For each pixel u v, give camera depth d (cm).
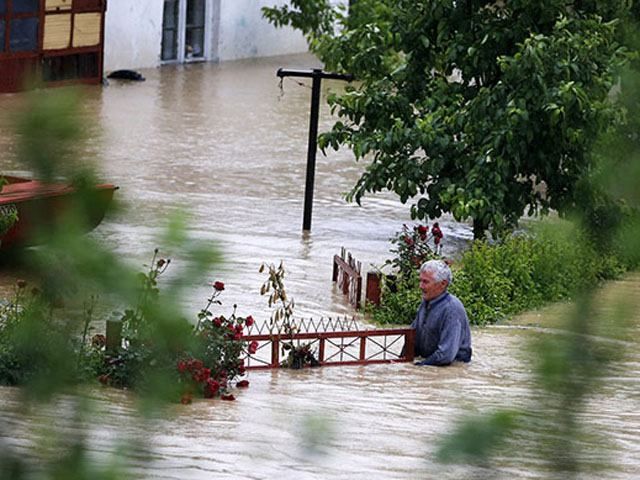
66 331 405
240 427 1480
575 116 3669
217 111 6725
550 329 415
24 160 371
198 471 1018
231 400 1920
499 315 3097
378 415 1738
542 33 3919
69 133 373
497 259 3266
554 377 384
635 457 962
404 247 3244
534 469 394
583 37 3753
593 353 384
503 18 3972
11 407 406
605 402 1379
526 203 3866
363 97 4066
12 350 418
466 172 3869
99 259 383
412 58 4125
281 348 2544
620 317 388
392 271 3475
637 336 431
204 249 389
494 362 2569
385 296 3100
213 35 8631
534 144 3809
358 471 1105
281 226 4228
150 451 411
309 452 399
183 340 409
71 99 376
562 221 631
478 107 3797
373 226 4366
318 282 3397
